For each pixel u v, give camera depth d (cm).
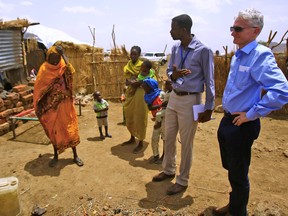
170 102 365
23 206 356
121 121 736
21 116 659
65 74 445
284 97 235
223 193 374
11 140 597
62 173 437
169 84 418
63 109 443
